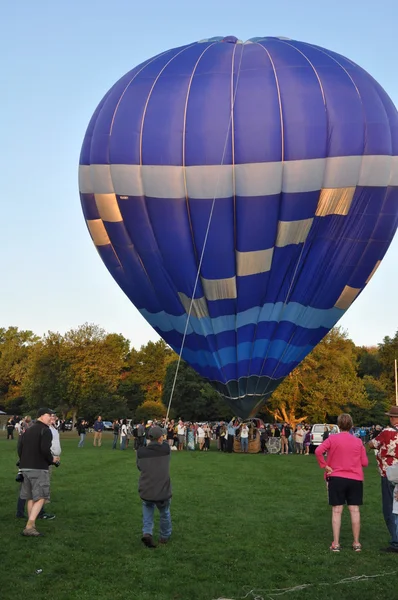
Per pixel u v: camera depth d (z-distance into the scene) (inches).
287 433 1186.6
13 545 343.9
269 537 379.2
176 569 307.3
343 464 351.3
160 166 761.6
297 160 748.6
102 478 642.2
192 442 1234.0
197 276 786.8
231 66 789.2
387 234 799.7
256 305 796.0
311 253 790.5
